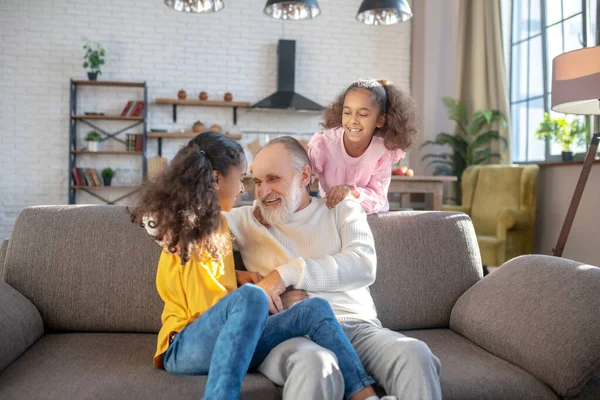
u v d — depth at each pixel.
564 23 5.12
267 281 1.41
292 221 1.58
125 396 1.20
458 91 6.30
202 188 1.34
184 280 1.40
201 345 1.25
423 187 4.63
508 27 5.98
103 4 6.79
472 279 1.85
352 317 1.47
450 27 6.74
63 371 1.33
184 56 6.95
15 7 6.64
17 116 6.66
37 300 1.65
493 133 5.82
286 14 4.67
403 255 1.81
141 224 1.40
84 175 6.60
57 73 6.72
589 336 1.31
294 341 1.25
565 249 4.56
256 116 7.13
